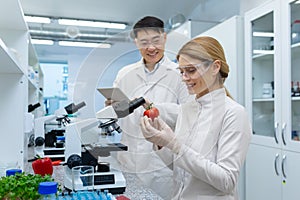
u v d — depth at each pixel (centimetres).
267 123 259
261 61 269
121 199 125
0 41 95
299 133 222
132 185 155
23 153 183
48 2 448
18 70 167
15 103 180
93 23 541
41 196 103
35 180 107
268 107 260
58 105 592
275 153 237
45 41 596
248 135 112
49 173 141
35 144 300
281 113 230
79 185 143
